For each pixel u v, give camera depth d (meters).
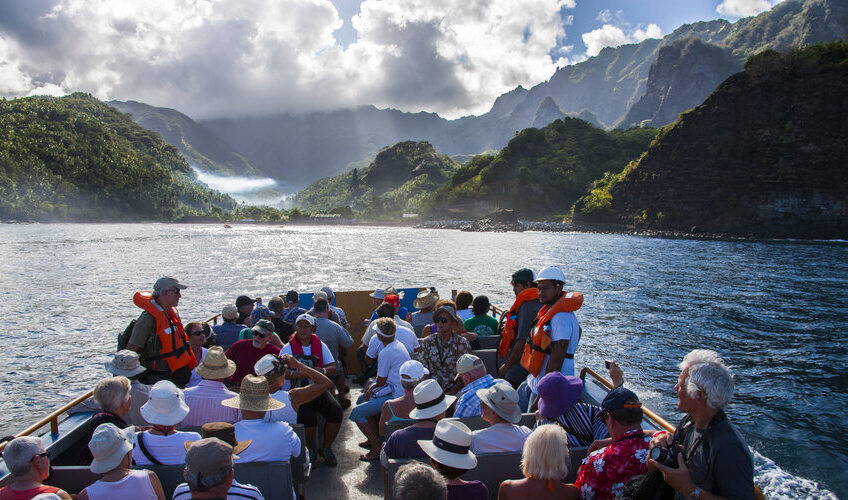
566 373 6.33
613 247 97.75
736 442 3.33
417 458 5.47
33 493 3.94
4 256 72.81
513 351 7.59
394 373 7.55
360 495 6.58
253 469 5.05
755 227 150.75
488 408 5.16
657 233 156.00
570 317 6.32
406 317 12.56
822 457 11.55
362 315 12.79
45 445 5.67
